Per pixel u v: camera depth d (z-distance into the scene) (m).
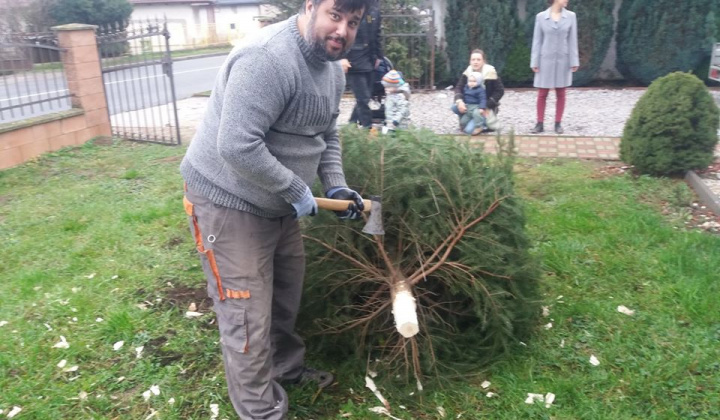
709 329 3.59
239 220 2.54
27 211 5.97
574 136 8.64
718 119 6.31
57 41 8.57
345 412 3.02
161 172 7.22
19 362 3.43
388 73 7.62
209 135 2.51
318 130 2.62
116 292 4.22
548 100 12.17
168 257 4.75
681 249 4.52
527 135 8.78
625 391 3.11
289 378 3.17
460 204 3.16
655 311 3.81
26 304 4.09
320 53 2.40
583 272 4.31
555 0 8.44
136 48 12.07
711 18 12.40
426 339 3.20
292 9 13.64
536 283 3.47
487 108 8.70
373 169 3.18
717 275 4.11
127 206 6.00
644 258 4.46
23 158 7.84
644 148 6.33
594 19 13.10
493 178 3.26
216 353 3.48
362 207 2.80
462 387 3.18
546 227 5.07
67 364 3.42
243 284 2.57
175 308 3.96
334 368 3.38
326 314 3.33
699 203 5.69
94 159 8.01
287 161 2.54
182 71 21.94
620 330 3.61
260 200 2.52
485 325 3.20
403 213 3.21
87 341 3.62
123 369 3.38
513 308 3.31
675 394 3.08
